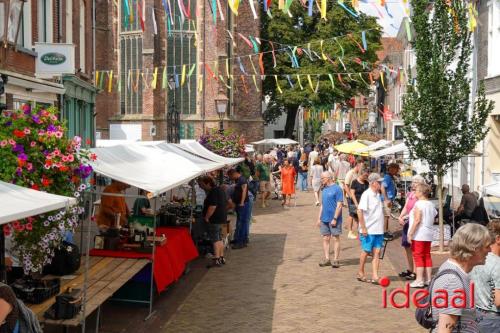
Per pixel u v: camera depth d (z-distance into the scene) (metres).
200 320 9.16
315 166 25.69
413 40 14.41
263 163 25.28
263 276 12.18
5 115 7.43
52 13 19.55
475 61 21.02
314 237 17.23
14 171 6.69
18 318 4.69
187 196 17.02
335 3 44.56
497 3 19.20
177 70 45.94
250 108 48.66
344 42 43.53
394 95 49.19
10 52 15.20
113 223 10.77
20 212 4.84
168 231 12.10
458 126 14.41
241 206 15.45
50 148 7.07
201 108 46.19
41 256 7.12
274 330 8.64
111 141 29.95
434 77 13.72
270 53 47.69
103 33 44.88
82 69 24.14
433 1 14.67
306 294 10.71
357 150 26.27
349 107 49.84
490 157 19.86
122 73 45.12
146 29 43.75
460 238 4.43
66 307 6.82
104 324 8.93
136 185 8.06
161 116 45.53
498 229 5.81
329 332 8.55
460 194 23.48
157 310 9.73
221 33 45.75
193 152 15.23
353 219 17.19
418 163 31.12
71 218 7.30
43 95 18.72
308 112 49.31
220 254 13.26
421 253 10.91
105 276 8.58
